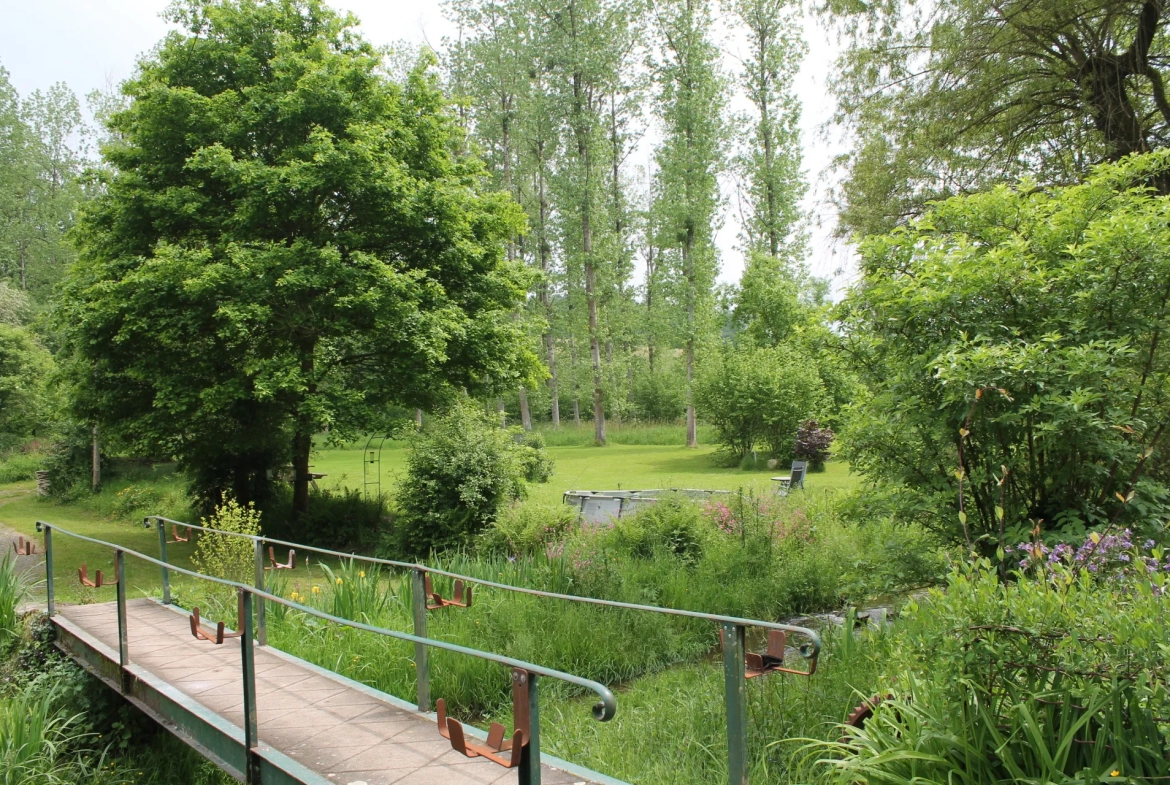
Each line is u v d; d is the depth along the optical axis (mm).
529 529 11266
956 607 3217
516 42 34375
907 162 14703
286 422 15031
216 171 13836
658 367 52156
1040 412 5207
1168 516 5281
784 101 36312
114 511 19672
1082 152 13422
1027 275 5605
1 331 33906
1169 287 5340
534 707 2713
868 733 3602
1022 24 12555
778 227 36969
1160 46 13508
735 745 3123
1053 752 3064
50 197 47844
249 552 9227
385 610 8102
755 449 27766
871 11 14406
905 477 6215
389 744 4023
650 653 7477
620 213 41844
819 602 9531
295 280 13328
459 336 15133
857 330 6672
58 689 6191
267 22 15992
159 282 13406
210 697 4859
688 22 32844
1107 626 2893
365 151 14078
